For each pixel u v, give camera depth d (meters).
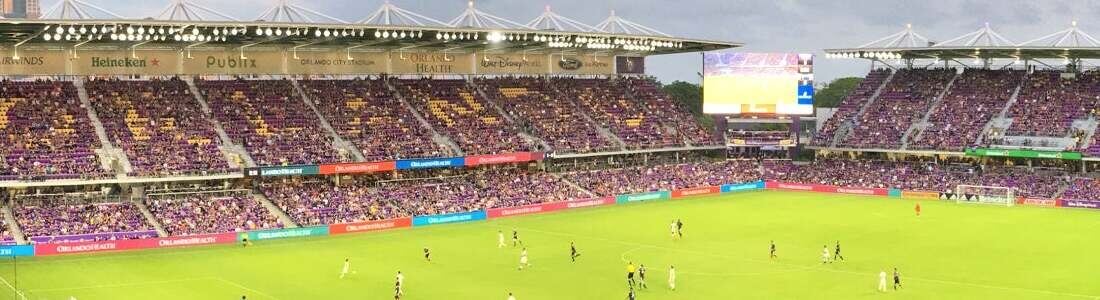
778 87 165.88
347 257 100.69
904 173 157.62
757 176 165.38
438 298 81.31
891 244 107.50
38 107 125.38
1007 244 106.88
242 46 142.25
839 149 165.50
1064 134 150.38
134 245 104.94
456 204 130.00
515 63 168.38
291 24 117.75
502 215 131.00
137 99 132.25
